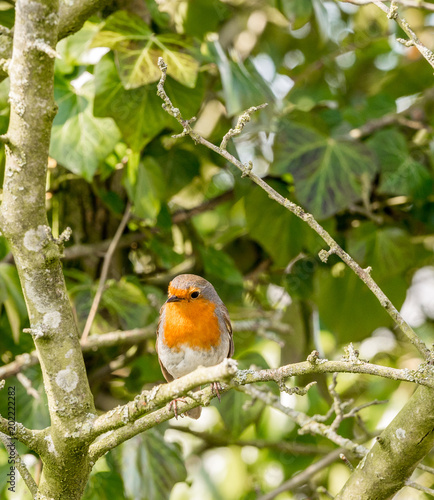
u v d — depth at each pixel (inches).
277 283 475.8
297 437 510.6
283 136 419.2
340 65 546.3
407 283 464.8
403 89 534.9
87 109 369.7
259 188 434.6
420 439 256.5
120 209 410.9
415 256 470.0
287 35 515.8
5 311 412.8
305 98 512.1
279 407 300.7
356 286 462.0
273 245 435.2
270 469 518.3
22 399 389.7
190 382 211.2
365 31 533.0
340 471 494.6
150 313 408.8
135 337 372.8
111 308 393.4
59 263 239.3
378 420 485.4
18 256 235.3
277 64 518.9
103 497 386.9
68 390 236.5
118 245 422.3
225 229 526.3
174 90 361.4
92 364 425.7
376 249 446.0
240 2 460.8
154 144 411.8
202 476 504.4
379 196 459.2
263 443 486.3
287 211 433.4
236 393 419.8
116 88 356.2
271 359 490.0
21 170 229.5
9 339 410.0
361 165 414.0
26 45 219.0
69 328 241.0
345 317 469.7
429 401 253.6
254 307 481.1
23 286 238.1
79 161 361.7
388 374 208.5
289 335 472.4
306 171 411.2
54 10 219.8
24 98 224.1
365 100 502.9
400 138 438.9
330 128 434.6
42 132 227.5
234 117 437.1
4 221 233.8
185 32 426.0
